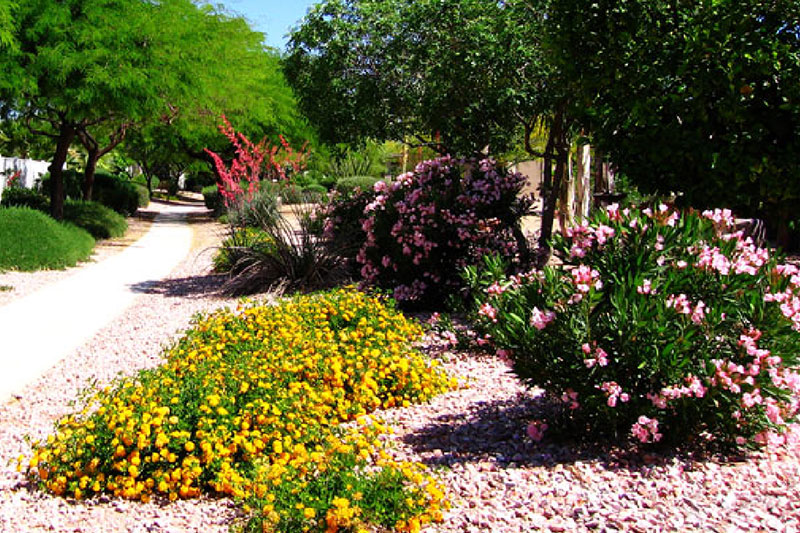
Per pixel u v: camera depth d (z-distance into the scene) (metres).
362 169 35.38
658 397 3.92
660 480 3.77
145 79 17.70
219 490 3.89
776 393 3.90
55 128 21.77
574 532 3.21
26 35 16.56
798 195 6.62
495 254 8.86
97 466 4.07
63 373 7.00
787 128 6.64
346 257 10.89
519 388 5.65
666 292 4.16
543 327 4.11
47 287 12.33
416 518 3.24
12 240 14.22
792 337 3.97
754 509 3.38
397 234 9.02
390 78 11.10
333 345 5.77
